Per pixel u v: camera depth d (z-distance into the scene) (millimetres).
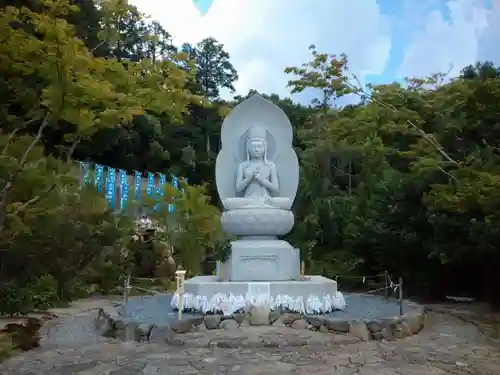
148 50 31328
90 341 9867
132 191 22281
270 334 9398
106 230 16656
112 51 28328
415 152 15578
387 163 20438
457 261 15695
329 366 7664
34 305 14562
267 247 11836
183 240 21203
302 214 25984
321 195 26656
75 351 8938
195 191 22188
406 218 17078
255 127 13469
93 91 9773
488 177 11906
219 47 49125
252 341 8945
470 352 8906
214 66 48938
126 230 18359
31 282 15516
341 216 23219
